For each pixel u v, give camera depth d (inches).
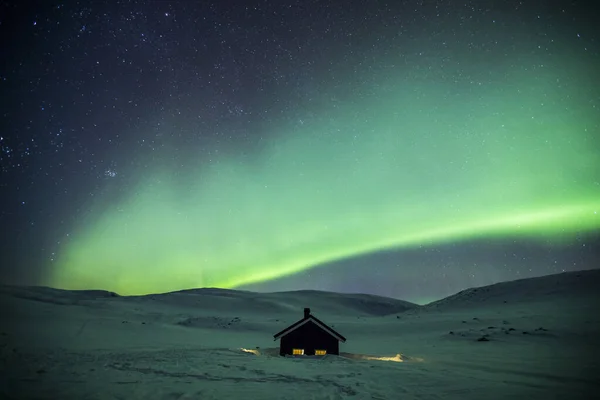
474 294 3238.2
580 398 484.1
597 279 2760.8
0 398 372.8
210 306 3668.8
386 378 609.0
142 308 3024.1
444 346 1272.1
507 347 1181.1
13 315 1758.1
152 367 647.8
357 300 5502.0
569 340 1274.6
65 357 731.4
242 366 705.0
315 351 1011.9
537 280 3154.5
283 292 5615.2
